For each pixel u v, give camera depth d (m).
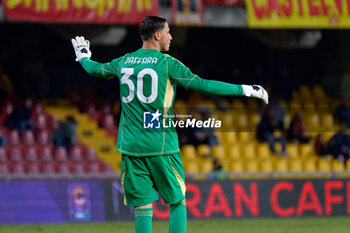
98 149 49.56
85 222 34.62
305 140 51.22
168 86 14.02
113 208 35.12
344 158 49.28
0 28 57.88
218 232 29.58
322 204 37.50
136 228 14.55
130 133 14.25
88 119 52.69
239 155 49.91
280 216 36.97
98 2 42.28
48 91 58.53
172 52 63.47
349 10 45.66
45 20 41.31
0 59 57.78
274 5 44.94
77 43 15.81
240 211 36.56
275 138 50.69
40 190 34.66
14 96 53.97
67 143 47.56
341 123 50.97
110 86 57.28
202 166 47.66
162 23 14.48
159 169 14.23
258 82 59.97
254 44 64.12
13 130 47.88
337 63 62.28
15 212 34.28
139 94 14.05
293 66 63.56
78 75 59.25
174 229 14.64
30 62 58.62
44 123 50.78
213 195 36.34
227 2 44.25
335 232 29.08
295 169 49.22
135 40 59.12
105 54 58.75
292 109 57.50
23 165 45.53
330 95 62.09
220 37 64.06
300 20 45.09
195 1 43.69
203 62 64.12
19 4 40.91
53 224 33.72
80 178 37.94
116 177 38.38
